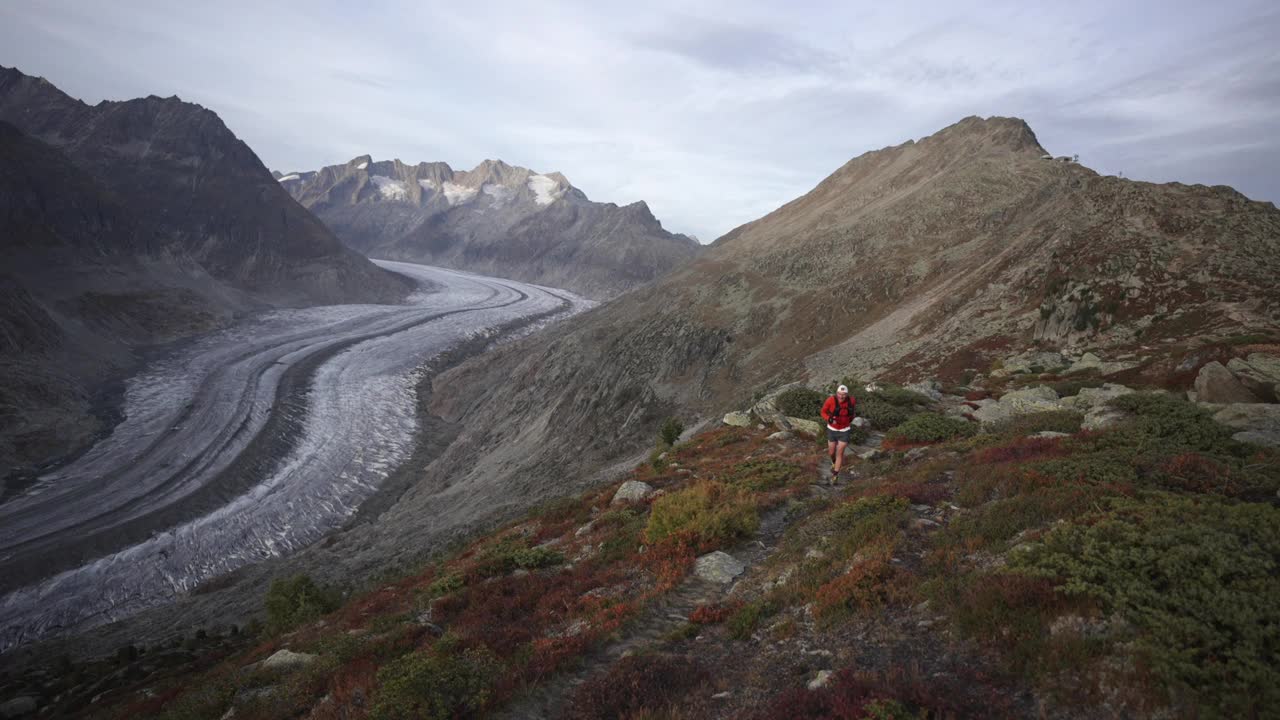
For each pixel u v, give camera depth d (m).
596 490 22.44
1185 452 10.27
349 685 8.82
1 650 37.22
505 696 7.44
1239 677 4.66
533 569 13.61
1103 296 33.53
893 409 21.19
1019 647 5.68
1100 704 4.88
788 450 19.22
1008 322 40.56
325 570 38.78
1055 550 7.07
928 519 10.08
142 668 21.31
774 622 8.12
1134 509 7.72
